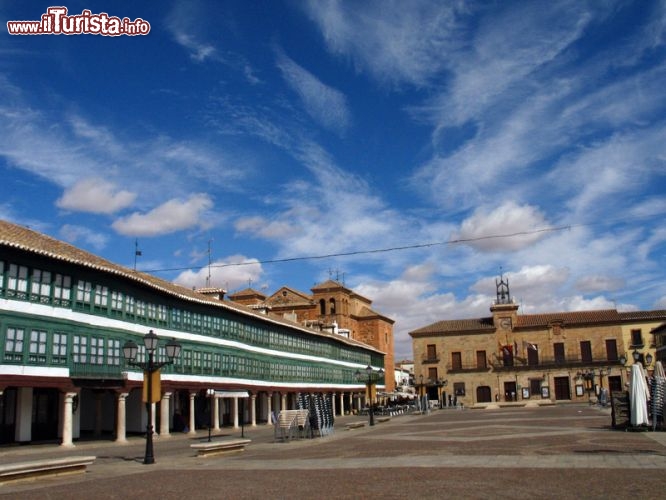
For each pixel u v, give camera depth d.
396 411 69.31
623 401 30.50
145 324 38.25
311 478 16.02
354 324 101.75
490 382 91.56
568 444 23.02
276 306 97.50
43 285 29.86
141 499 13.23
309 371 67.38
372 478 15.55
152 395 21.86
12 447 29.23
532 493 12.54
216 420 45.78
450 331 94.19
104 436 37.53
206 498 13.19
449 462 18.52
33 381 28.59
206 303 44.72
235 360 49.75
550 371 89.38
